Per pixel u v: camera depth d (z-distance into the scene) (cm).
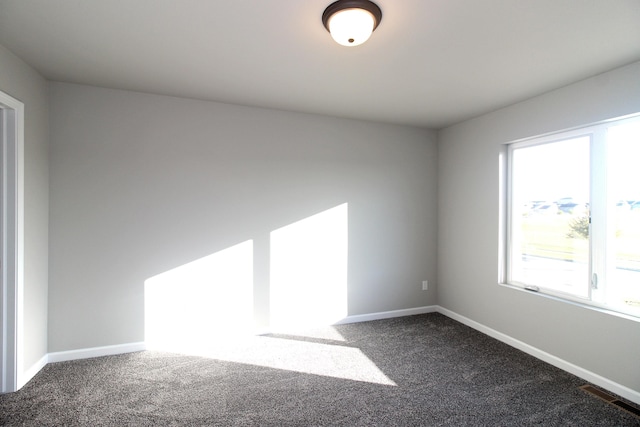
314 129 373
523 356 305
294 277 367
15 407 220
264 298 355
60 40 213
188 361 292
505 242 349
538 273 318
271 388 248
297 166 367
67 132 287
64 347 288
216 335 336
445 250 426
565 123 280
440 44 214
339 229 387
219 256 336
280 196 360
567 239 291
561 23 188
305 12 180
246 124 345
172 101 318
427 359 298
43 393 237
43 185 273
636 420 212
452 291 414
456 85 283
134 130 306
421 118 385
